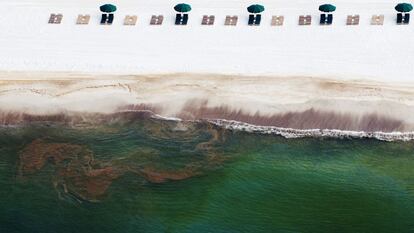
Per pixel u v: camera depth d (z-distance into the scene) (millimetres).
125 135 50844
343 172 47500
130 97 52531
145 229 44375
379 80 51250
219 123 50781
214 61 53812
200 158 48938
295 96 51094
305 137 49625
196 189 46812
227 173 47781
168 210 45562
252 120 50594
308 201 45625
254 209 45312
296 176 47375
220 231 43906
